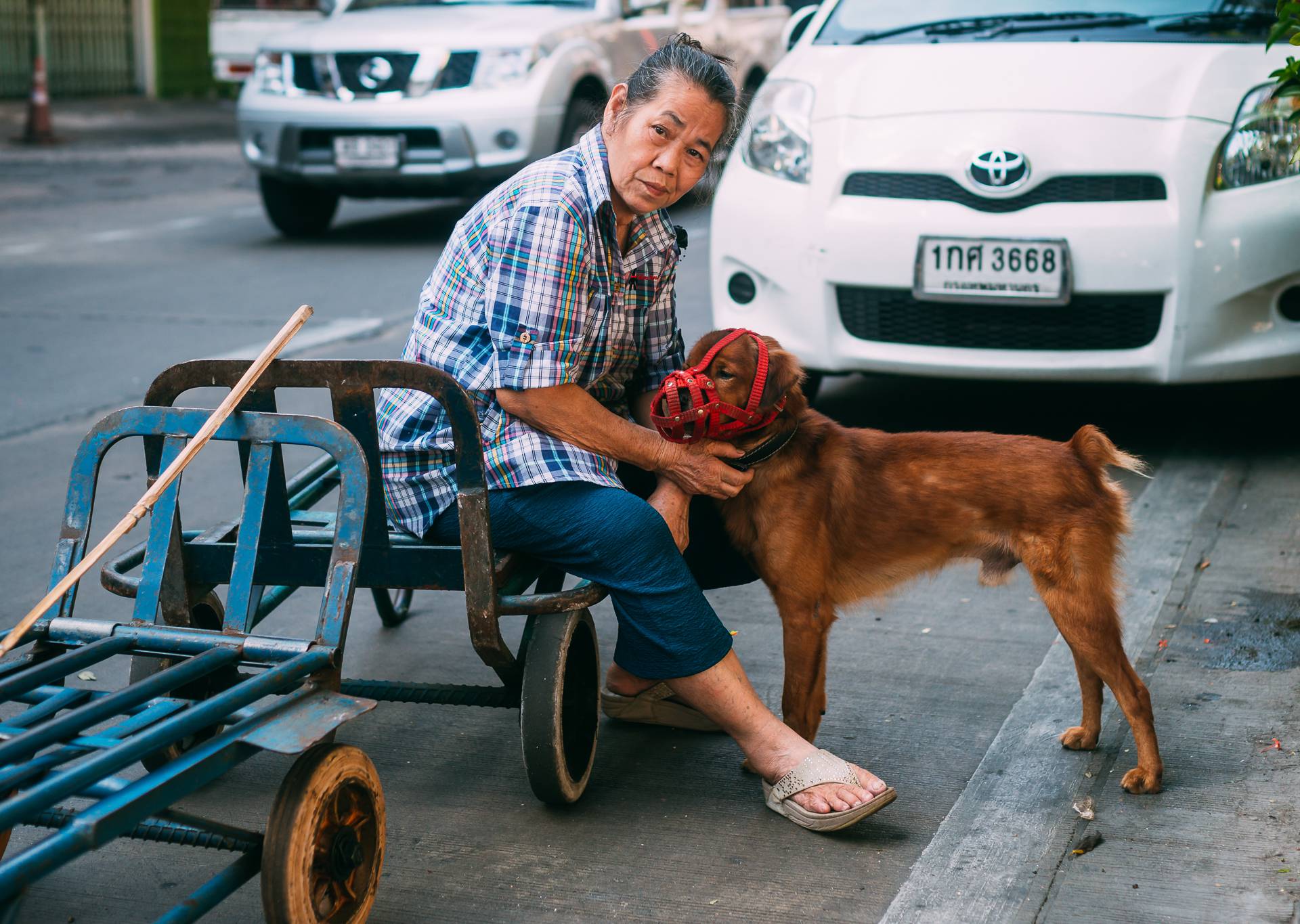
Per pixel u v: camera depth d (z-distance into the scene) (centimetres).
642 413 316
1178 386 588
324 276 893
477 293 274
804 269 493
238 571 244
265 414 245
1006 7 544
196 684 252
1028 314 473
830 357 498
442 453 275
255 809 286
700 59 262
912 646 363
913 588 405
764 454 292
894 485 300
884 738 312
